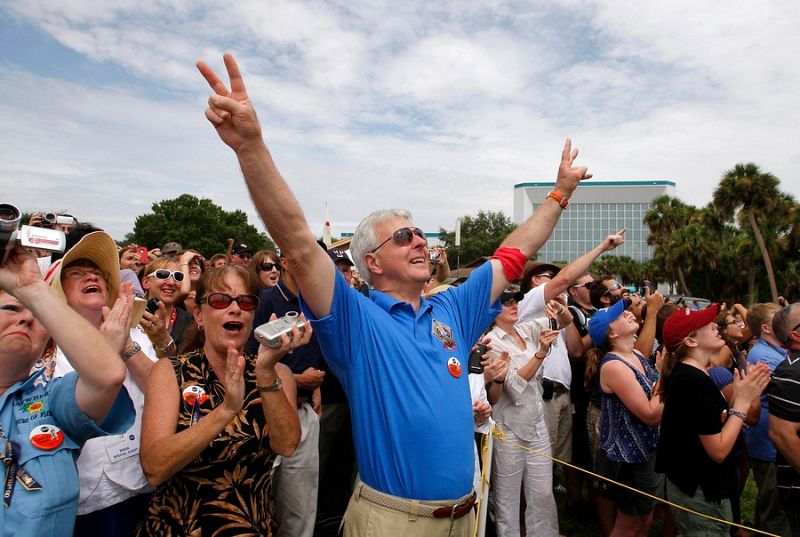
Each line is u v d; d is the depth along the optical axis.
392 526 1.91
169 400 2.15
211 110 1.58
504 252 2.59
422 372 1.97
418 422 1.91
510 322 4.03
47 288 1.64
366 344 1.97
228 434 2.13
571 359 5.02
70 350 1.64
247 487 2.15
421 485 1.91
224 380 2.30
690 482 3.11
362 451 2.01
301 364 3.59
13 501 1.66
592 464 4.43
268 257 4.61
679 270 45.41
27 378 1.88
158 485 2.02
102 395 1.71
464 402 2.06
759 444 3.79
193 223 56.16
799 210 37.72
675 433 3.18
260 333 1.89
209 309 2.29
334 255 5.12
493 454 3.76
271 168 1.66
